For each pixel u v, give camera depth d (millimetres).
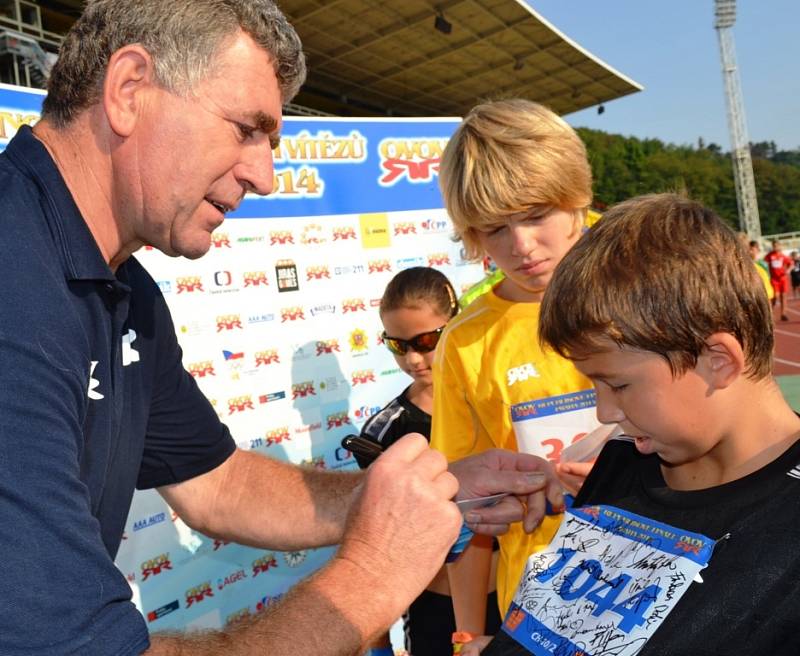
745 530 903
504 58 13320
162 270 2785
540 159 1599
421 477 1208
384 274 3463
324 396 3266
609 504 1167
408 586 1141
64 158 1239
